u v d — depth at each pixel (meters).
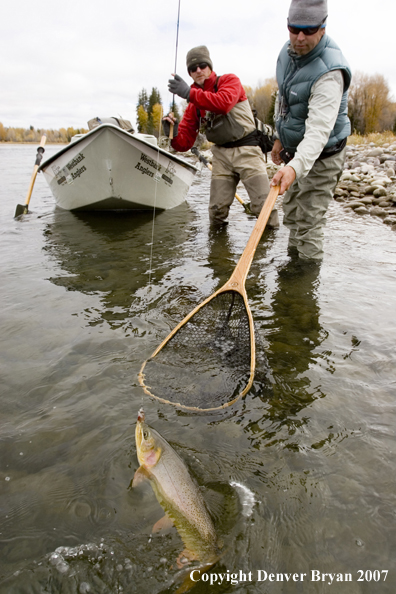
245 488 1.93
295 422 2.36
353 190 10.41
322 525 1.76
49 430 2.27
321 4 3.79
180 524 1.74
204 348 3.06
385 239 6.21
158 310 3.74
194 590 1.53
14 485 1.94
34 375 2.74
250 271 4.82
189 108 6.25
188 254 5.48
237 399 2.55
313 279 4.53
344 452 2.14
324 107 3.95
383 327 3.42
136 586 1.54
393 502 1.86
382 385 2.68
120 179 7.18
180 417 2.39
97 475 1.99
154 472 1.88
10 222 7.37
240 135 6.21
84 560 1.62
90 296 4.03
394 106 52.88
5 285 4.28
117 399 2.52
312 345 3.16
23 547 1.67
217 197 6.84
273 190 3.61
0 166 19.56
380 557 1.64
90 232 6.64
